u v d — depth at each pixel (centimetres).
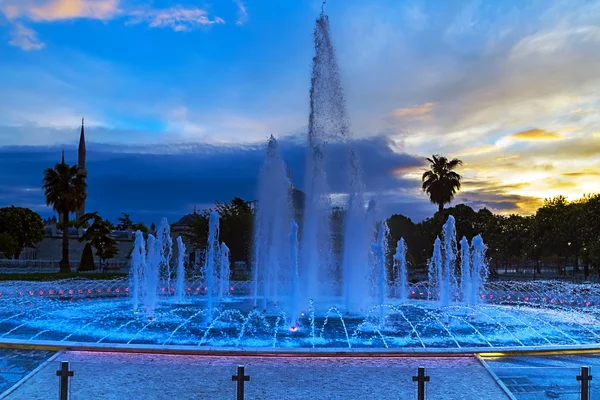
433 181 5638
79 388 792
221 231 4856
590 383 804
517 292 2881
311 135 2295
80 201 4822
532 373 861
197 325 1442
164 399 749
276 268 2305
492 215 6888
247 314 1670
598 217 5316
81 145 10600
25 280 3503
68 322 1504
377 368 918
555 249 5875
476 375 879
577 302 2430
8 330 1373
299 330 1362
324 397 765
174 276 4128
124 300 2259
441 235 5650
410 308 1886
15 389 786
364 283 2000
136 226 7725
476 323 1527
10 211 7206
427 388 805
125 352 1002
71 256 7631
